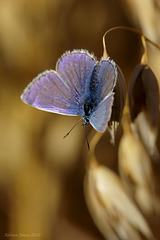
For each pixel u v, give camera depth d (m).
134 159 0.25
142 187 0.25
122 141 0.25
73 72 0.23
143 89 0.23
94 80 0.23
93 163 0.26
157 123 0.23
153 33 0.24
